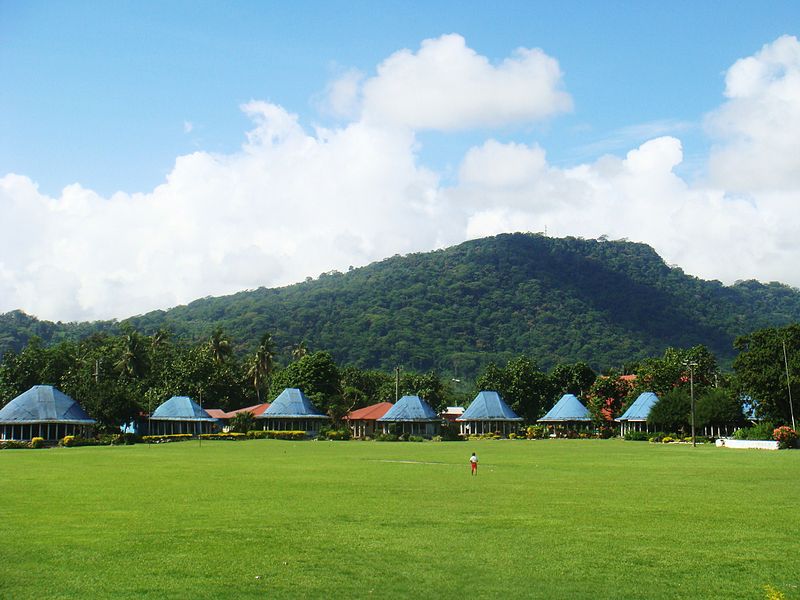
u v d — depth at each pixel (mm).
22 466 55969
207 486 39719
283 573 19953
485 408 139875
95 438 104375
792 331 97062
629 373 181625
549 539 24203
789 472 49562
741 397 110062
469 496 35125
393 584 19000
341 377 175375
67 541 23797
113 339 161875
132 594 18062
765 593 18344
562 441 116562
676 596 18109
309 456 70500
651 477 45719
